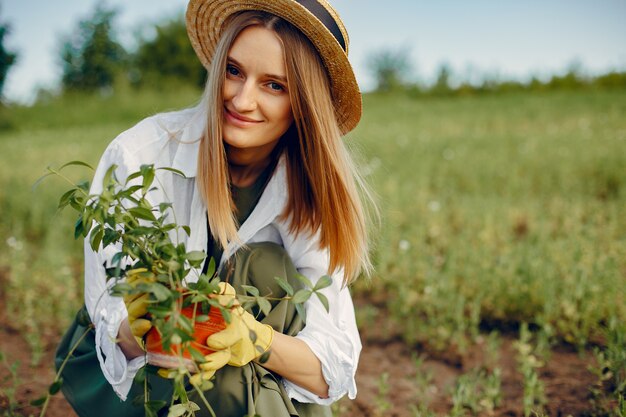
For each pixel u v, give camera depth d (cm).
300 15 155
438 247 461
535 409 253
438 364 306
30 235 537
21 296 372
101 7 3109
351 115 181
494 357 296
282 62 156
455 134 1155
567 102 1817
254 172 183
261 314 169
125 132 175
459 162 798
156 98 2238
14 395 255
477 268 378
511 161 792
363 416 254
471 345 321
